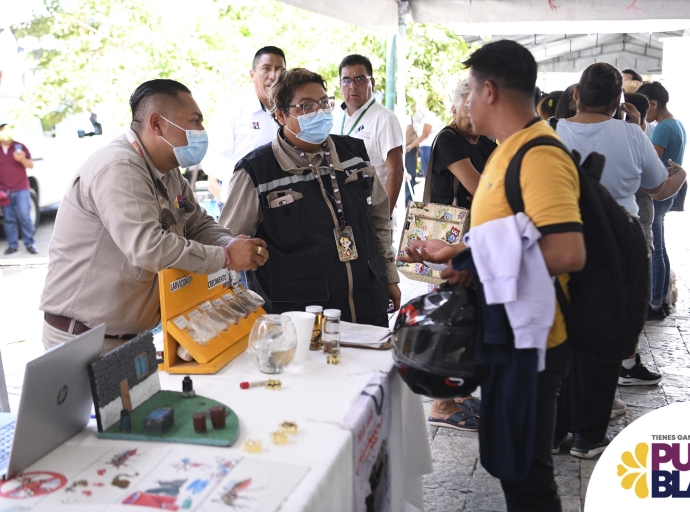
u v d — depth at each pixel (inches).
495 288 65.1
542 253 65.4
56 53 305.4
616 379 115.1
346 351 84.3
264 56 147.3
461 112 120.3
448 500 106.9
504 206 68.5
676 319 206.1
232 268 82.0
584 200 68.6
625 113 149.9
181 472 54.1
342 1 164.4
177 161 82.7
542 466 75.4
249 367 77.5
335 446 58.3
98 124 318.7
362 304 100.3
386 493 76.0
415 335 71.5
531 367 68.1
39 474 54.1
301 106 95.0
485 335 67.7
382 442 73.4
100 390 60.0
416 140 335.0
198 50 317.1
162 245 74.5
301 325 79.0
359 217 100.9
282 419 63.7
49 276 82.6
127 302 81.0
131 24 309.4
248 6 330.0
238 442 59.1
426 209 117.5
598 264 69.4
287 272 98.2
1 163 297.6
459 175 119.2
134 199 75.5
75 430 61.1
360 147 106.0
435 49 368.8
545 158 65.9
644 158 126.6
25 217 304.2
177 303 76.8
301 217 97.8
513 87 70.4
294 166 98.7
